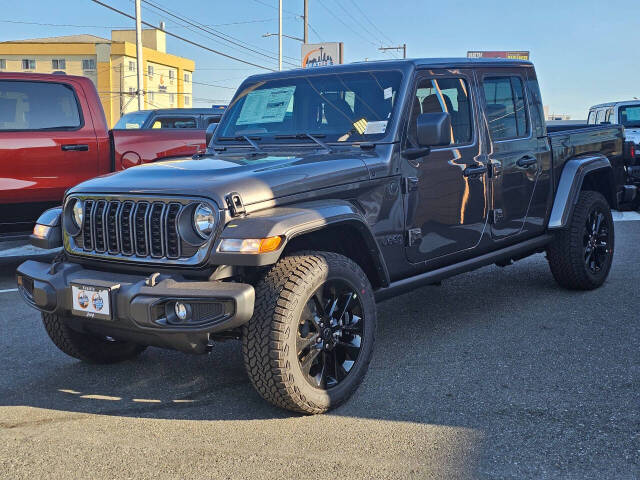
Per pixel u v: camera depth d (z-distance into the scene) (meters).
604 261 6.27
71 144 7.21
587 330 5.09
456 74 4.94
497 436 3.39
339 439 3.39
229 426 3.58
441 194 4.66
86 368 4.56
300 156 4.23
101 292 3.53
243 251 3.35
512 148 5.34
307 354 3.63
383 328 5.30
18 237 6.93
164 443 3.38
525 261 7.70
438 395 3.93
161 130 7.91
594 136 6.41
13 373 4.47
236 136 4.87
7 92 6.91
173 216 3.55
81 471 3.10
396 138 4.36
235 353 4.81
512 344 4.82
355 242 4.10
